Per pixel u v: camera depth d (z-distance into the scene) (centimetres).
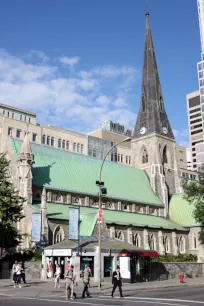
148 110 11306
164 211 10075
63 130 12650
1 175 6212
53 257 5838
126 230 8044
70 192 7938
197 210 7969
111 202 8775
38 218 6247
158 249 8694
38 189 7462
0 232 5747
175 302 2945
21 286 4431
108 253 5734
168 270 6544
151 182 10456
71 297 3378
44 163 8081
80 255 5600
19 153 7275
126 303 2922
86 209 8050
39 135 11806
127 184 9675
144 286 4734
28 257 6178
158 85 11644
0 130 10950
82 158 9181
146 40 12031
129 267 5450
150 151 10856
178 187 10975
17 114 13175
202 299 3180
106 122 16700
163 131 11150
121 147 14675
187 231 9600
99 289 4103
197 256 9162
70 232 5694
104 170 9444
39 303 2938
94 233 6556
